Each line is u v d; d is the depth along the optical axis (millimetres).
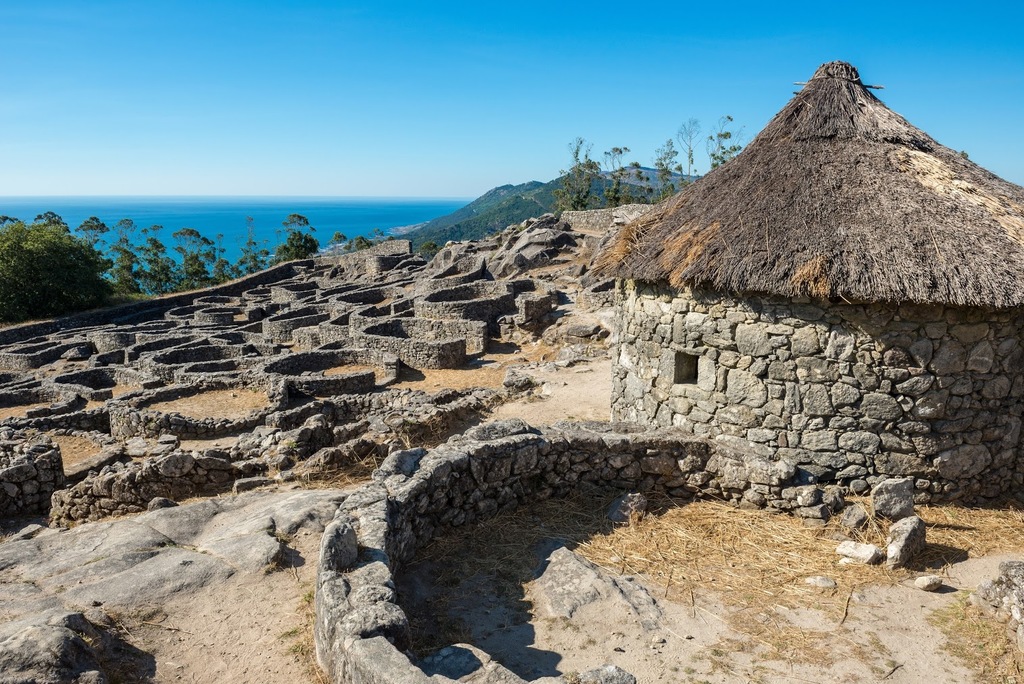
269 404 18500
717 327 9266
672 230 10070
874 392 8391
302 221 121500
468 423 15281
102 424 17234
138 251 90688
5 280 46375
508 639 5617
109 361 29484
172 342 29906
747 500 8344
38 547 7418
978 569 7117
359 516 6301
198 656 5258
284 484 10750
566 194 82500
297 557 6965
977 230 8297
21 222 49594
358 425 13883
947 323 8195
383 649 4277
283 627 5664
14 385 23578
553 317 27891
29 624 5035
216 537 7449
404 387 20906
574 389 17578
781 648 5605
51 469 11922
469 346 25688
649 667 5293
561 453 8430
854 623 6016
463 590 6375
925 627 5980
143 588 6199
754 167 9922
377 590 4973
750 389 9055
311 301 40656
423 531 7047
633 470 8617
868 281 7930
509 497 8062
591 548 7340
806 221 8742
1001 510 8688
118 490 10664
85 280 50094
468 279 36938
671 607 6219
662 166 80062
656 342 10227
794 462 8844
